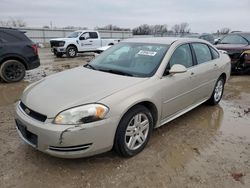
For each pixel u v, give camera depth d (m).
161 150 3.40
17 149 3.35
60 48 15.95
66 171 2.89
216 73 4.97
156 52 3.87
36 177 2.78
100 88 3.04
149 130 3.40
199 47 4.64
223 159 3.22
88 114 2.68
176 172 2.92
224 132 4.06
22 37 7.82
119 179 2.78
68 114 2.67
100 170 2.92
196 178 2.82
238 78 8.68
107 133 2.80
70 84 3.23
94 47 17.33
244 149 3.50
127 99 2.96
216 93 5.29
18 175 2.81
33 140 2.86
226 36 10.50
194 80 4.21
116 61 4.02
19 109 3.10
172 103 3.77
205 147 3.53
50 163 3.04
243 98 6.12
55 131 2.61
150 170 2.95
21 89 6.80
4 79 7.56
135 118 3.14
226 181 2.79
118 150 3.05
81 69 3.98
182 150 3.42
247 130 4.16
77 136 2.64
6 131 3.91
